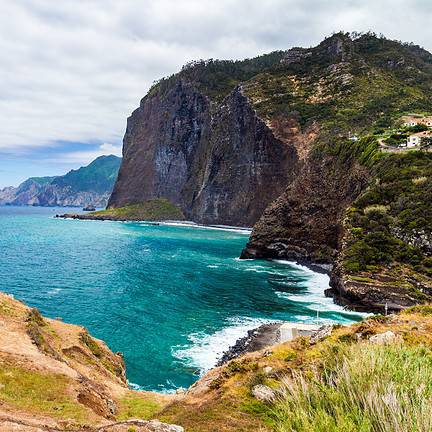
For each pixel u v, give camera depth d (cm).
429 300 4388
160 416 1484
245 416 1349
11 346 2039
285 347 2069
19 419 1277
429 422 788
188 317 4441
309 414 945
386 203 5975
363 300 4625
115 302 5025
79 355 2481
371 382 979
